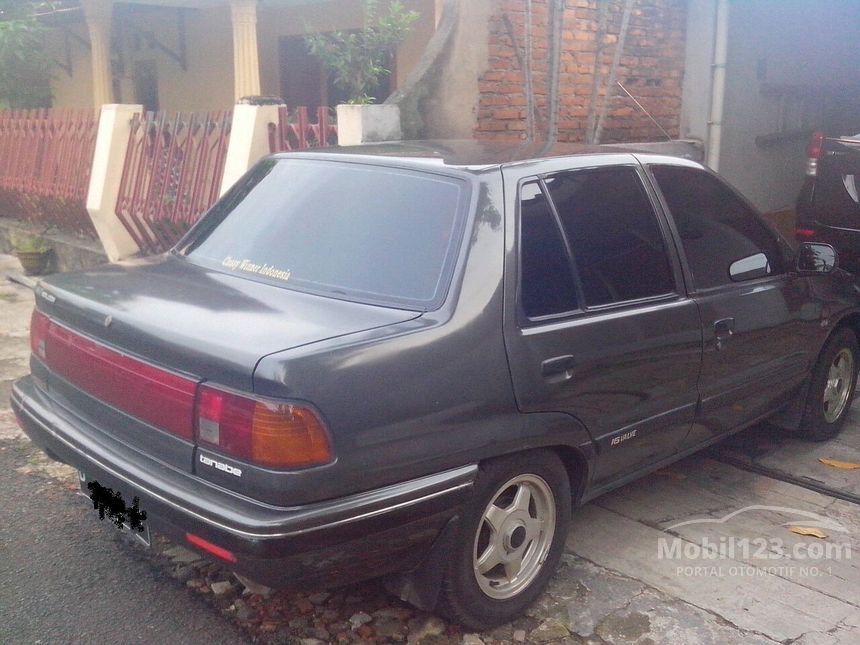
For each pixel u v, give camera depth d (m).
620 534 4.17
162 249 8.02
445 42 7.35
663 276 3.91
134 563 3.76
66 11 11.78
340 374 2.76
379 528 2.83
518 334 3.21
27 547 3.86
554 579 3.76
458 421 3.01
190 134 7.40
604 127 8.84
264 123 6.82
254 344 2.79
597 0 8.41
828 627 3.48
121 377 3.13
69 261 9.18
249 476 2.72
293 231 3.62
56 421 3.44
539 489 3.43
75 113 8.95
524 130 8.07
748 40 9.59
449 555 3.09
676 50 9.35
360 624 3.39
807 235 7.45
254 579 2.76
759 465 5.02
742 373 4.35
